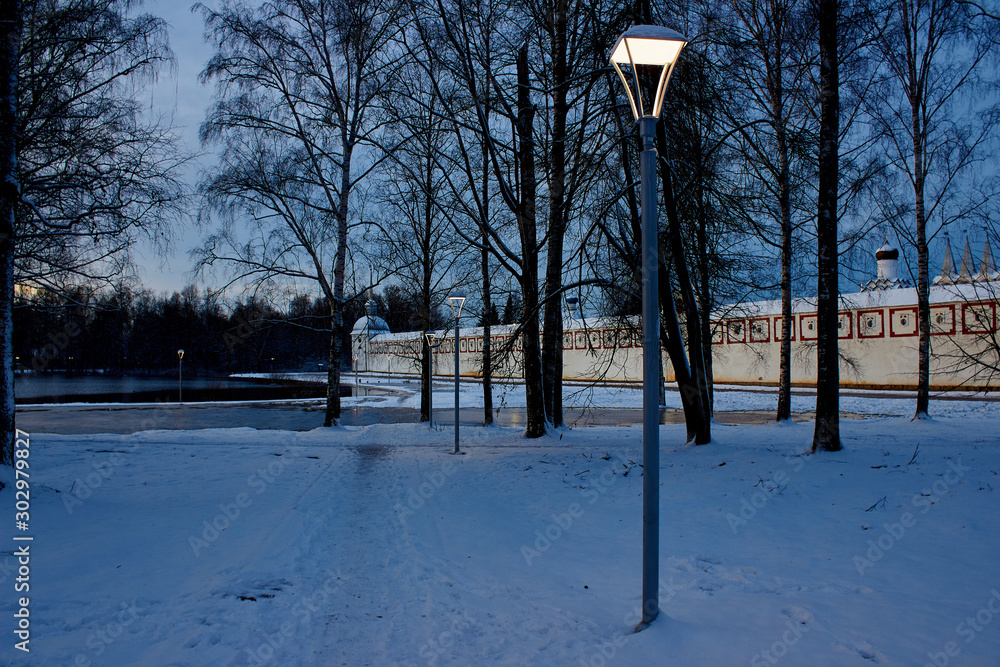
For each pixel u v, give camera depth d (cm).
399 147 1794
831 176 1136
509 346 1631
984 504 721
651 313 464
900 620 455
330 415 2148
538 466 1248
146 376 8425
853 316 4306
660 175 1276
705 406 1391
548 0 1594
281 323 2088
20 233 1200
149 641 441
